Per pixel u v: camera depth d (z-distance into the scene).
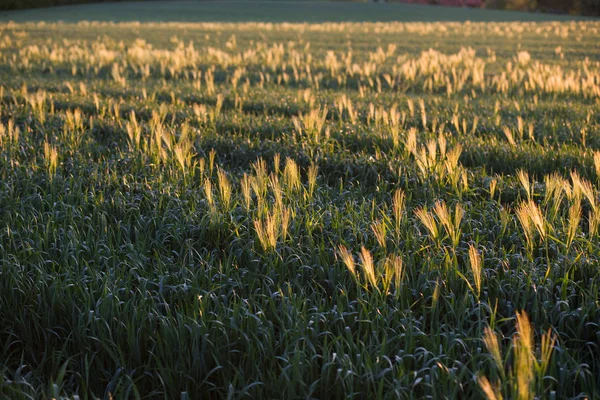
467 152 7.60
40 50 23.38
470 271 4.22
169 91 12.98
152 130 7.95
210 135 8.40
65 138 8.12
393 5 75.62
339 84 14.95
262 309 3.89
